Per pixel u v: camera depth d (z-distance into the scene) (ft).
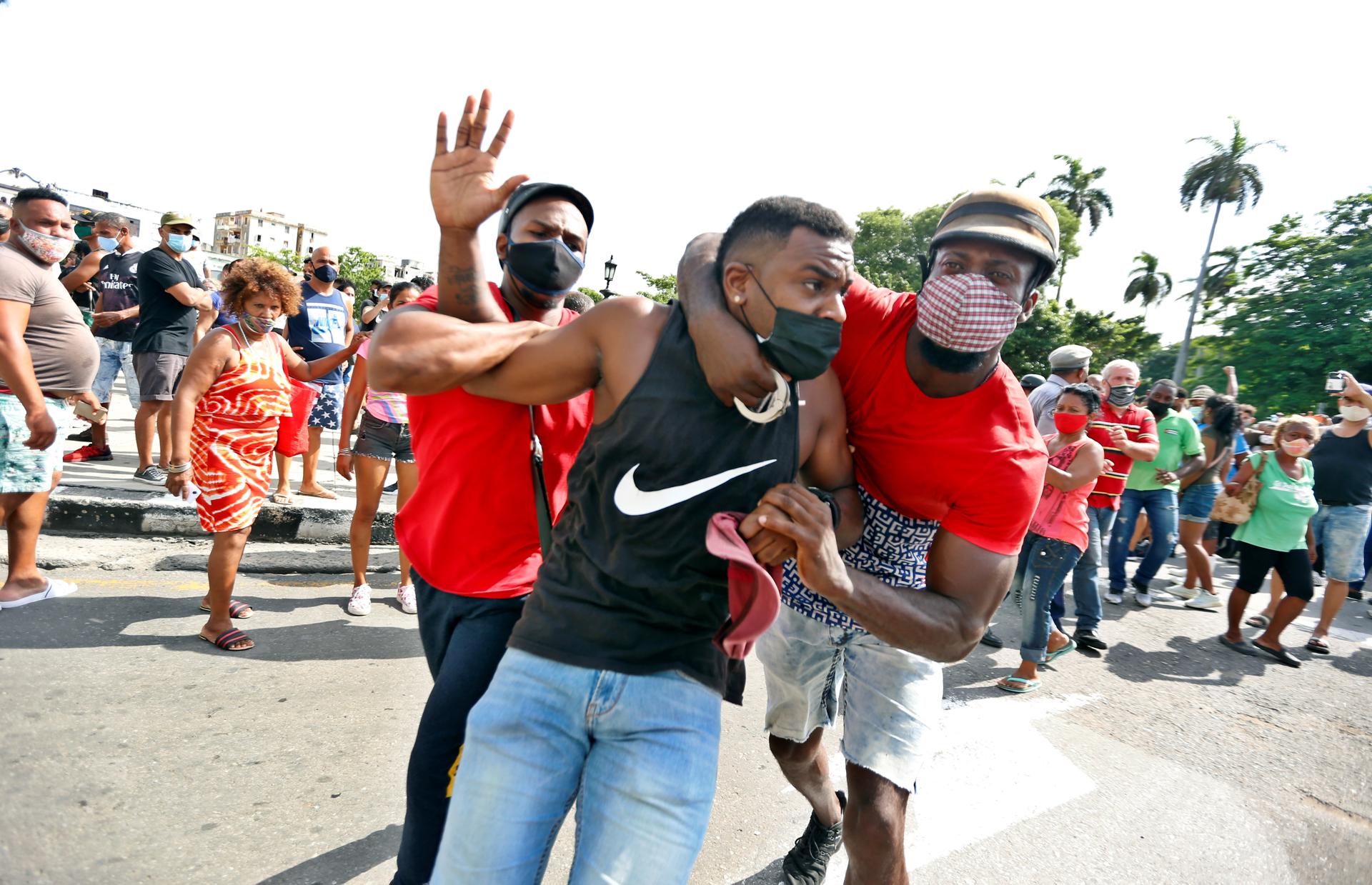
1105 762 11.62
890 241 138.92
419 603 6.71
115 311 20.35
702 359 4.22
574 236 6.38
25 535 12.28
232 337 11.19
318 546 17.03
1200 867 9.16
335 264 20.31
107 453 20.25
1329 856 9.71
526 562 6.32
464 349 4.59
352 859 7.47
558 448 6.34
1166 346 166.91
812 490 5.26
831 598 4.57
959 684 14.34
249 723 9.66
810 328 4.00
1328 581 18.85
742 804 9.39
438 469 6.28
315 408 19.24
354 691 10.92
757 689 13.23
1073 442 14.15
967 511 5.59
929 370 5.41
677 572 4.45
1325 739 13.39
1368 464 18.49
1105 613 20.48
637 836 4.23
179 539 16.02
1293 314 108.37
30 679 9.98
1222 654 17.80
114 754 8.59
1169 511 20.95
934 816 9.67
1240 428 25.35
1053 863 8.92
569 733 4.49
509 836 4.29
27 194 11.23
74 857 6.97
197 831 7.56
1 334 10.72
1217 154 114.52
